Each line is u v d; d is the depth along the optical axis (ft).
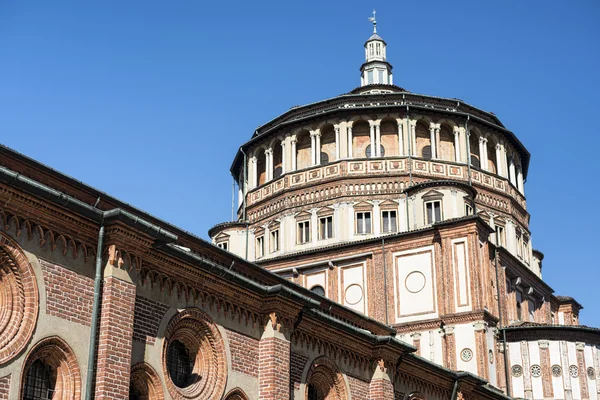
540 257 239.91
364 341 113.09
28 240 69.36
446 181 193.88
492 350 175.11
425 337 177.68
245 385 91.76
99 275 74.28
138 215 94.73
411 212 196.95
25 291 68.33
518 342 180.34
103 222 75.20
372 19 256.52
